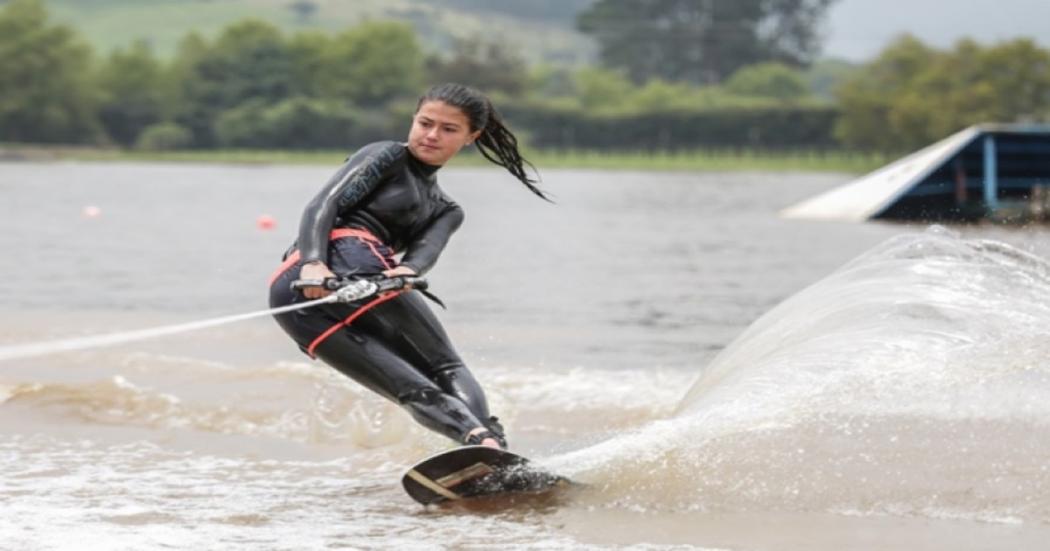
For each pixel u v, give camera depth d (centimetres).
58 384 3123
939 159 10994
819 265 6931
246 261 6794
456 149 2352
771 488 2173
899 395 2411
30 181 18500
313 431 2758
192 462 2519
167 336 3972
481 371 3447
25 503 2178
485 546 1959
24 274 5981
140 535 1995
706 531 2022
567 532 2027
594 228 9969
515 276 6144
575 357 3719
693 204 14675
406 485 2138
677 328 4388
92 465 2484
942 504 2102
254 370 3344
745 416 2402
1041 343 2431
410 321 2302
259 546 1948
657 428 2388
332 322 2269
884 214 11031
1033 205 10806
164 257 6981
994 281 2814
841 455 2270
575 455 2311
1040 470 2211
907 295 2738
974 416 2427
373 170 2292
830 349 2586
